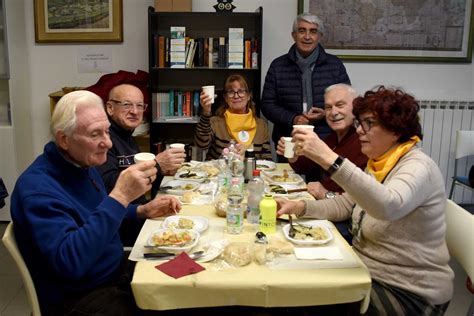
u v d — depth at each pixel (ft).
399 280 5.12
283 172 8.89
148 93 12.66
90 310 4.81
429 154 13.52
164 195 6.91
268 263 4.75
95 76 13.44
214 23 12.95
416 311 5.03
